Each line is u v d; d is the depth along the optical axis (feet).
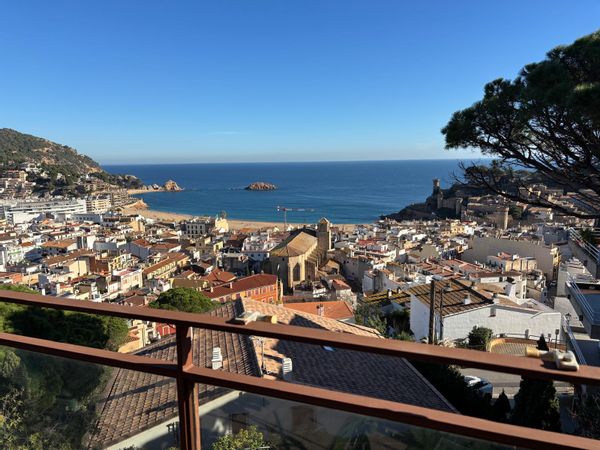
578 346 48.88
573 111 30.14
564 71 31.89
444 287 88.38
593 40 31.89
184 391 8.00
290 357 36.81
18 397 11.25
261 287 161.58
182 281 181.37
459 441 7.51
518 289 141.08
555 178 38.27
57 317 58.85
